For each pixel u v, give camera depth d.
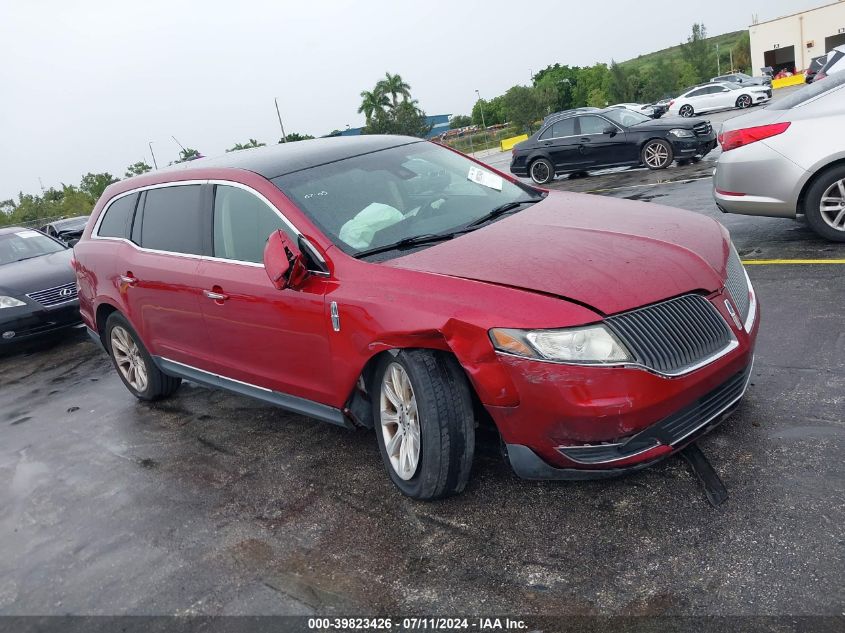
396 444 3.34
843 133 5.69
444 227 3.64
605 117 14.91
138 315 4.88
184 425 4.87
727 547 2.57
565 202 3.96
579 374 2.66
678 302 2.88
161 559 3.22
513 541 2.85
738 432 3.32
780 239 6.59
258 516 3.44
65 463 4.61
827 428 3.20
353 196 3.77
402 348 3.10
